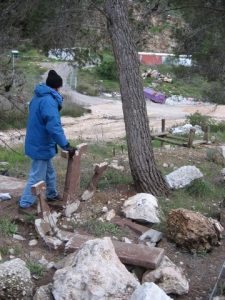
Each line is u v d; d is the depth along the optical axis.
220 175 8.13
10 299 3.79
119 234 5.22
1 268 3.92
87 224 5.34
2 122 14.40
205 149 10.67
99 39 8.43
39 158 5.29
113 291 3.72
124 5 6.36
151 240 5.12
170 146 11.35
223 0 9.44
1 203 5.78
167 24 10.95
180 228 5.06
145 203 5.65
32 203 5.45
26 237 5.04
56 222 5.29
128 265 4.40
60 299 3.71
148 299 3.39
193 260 4.88
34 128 5.24
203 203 6.52
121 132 21.75
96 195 6.21
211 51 11.70
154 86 38.91
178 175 7.01
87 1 7.52
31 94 14.12
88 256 3.95
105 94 35.47
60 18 7.84
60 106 5.32
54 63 33.78
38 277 4.25
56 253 4.74
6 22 8.31
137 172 6.46
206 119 19.08
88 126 23.44
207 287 4.41
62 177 7.44
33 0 7.78
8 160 9.99
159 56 43.06
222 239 5.37
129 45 6.35
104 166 6.08
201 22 10.59
